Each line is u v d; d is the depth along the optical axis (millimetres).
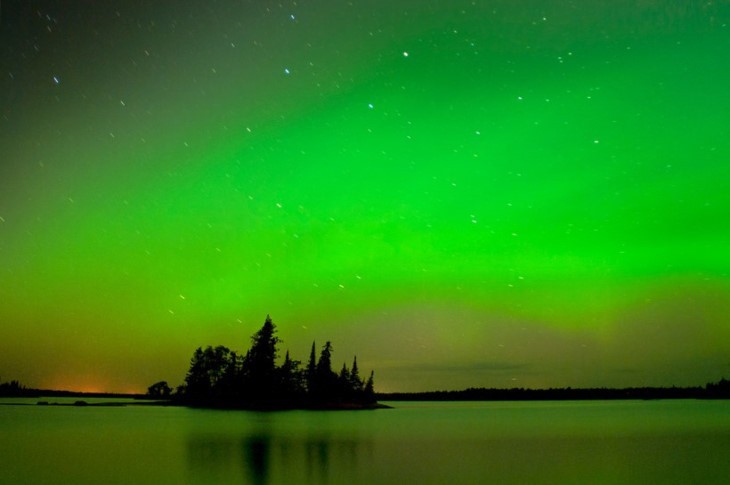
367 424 53531
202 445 30484
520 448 29750
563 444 32188
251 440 33875
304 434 39406
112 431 40031
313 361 106125
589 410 100812
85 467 21859
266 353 101562
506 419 66125
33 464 22656
